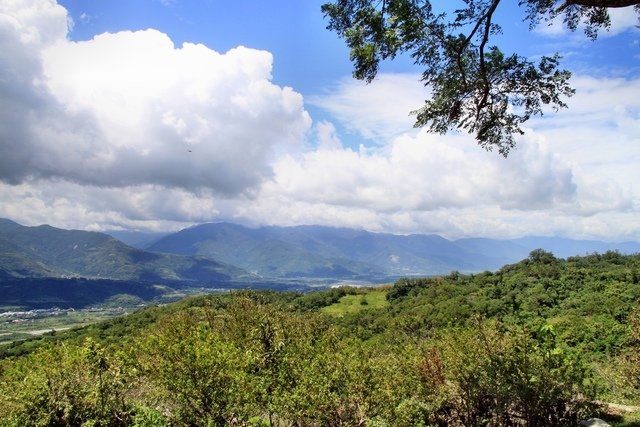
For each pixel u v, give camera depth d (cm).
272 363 1268
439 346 1251
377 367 1170
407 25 923
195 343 1095
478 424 1113
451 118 1106
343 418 1109
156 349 1105
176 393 1049
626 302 4819
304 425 1120
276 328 1555
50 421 1122
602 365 1645
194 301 5947
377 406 1112
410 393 1218
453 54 1025
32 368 1170
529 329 1115
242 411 1053
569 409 1127
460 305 6056
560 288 6184
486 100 1072
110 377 1190
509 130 1131
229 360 1078
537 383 1055
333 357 1174
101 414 1167
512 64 1040
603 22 1069
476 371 1108
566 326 3356
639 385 1460
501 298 6272
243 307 2159
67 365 1173
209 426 988
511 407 1109
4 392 1135
